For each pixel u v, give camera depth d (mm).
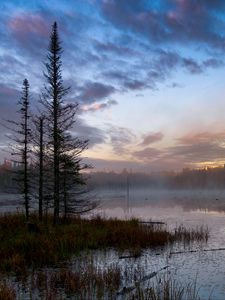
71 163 25859
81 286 11367
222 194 115000
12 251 16453
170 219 34969
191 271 13734
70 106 25875
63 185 27000
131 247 19125
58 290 11492
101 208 53531
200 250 18219
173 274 13359
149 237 20781
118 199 88438
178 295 10602
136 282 12078
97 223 25219
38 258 15820
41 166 26328
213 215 38844
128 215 40531
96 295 10836
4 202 64562
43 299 10648
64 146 25781
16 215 27156
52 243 17812
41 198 26234
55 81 25844
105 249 18641
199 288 11438
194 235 22359
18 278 13078
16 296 10984
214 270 13797
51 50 25906
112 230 22375
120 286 11805
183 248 19031
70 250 17906
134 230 22328
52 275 12852
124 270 14078
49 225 23438
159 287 11492
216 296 10609
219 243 20422
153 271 13891
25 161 26891
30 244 17516
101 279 11859
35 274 13656
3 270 14117
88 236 20188
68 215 27828
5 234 20016
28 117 26922
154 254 17453
